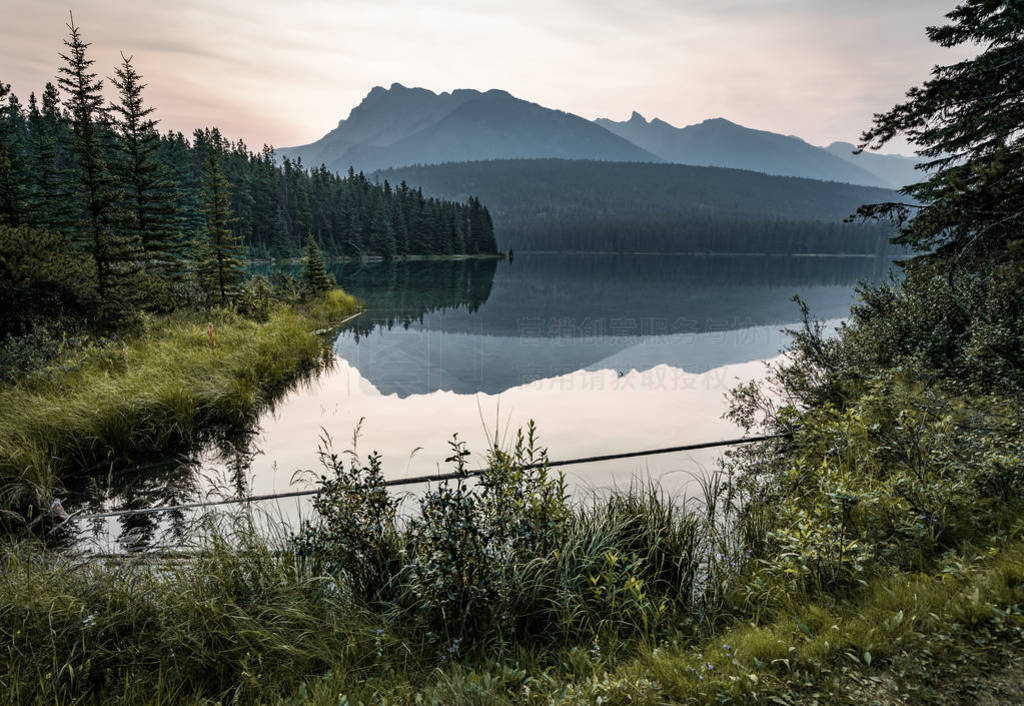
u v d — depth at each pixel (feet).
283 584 11.24
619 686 8.05
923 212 18.48
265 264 215.31
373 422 27.66
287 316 59.16
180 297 53.62
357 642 10.01
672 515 15.28
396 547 12.11
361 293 118.21
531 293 124.26
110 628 9.78
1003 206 15.64
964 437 15.06
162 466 21.47
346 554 11.82
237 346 39.81
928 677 7.66
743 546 13.74
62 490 18.72
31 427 21.45
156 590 10.94
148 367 29.96
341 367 42.29
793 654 8.55
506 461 12.48
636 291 131.85
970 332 21.83
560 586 11.37
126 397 24.94
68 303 39.86
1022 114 22.70
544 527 12.39
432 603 10.28
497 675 8.81
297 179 294.87
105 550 14.38
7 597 10.11
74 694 8.67
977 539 11.62
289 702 8.45
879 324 27.04
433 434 25.58
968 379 19.79
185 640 9.70
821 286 149.38
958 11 28.84
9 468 18.81
